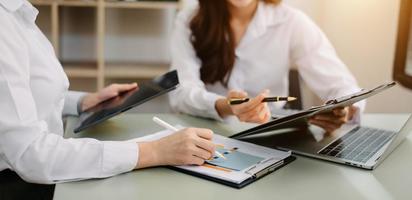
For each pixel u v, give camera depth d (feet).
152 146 2.97
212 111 4.37
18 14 3.30
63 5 8.76
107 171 2.79
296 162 3.11
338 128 3.97
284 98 3.73
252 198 2.50
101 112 3.95
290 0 9.71
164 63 10.11
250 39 5.83
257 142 3.49
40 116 3.27
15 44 2.91
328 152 3.26
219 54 5.72
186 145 2.92
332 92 5.56
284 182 2.74
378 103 7.06
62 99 3.55
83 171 2.78
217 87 5.95
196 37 5.74
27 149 2.76
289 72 6.18
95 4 8.49
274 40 5.89
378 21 7.22
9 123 2.74
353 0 8.13
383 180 2.80
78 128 3.78
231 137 3.59
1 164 3.11
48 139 2.84
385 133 3.84
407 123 3.33
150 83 4.28
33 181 2.79
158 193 2.56
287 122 3.29
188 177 2.80
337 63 5.77
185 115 4.57
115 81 9.81
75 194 2.54
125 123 4.15
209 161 2.99
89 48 9.97
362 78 7.85
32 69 3.21
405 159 3.20
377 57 7.28
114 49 10.09
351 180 2.79
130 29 10.02
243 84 5.98
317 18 9.77
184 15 6.14
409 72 6.01
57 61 3.54
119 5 8.55
